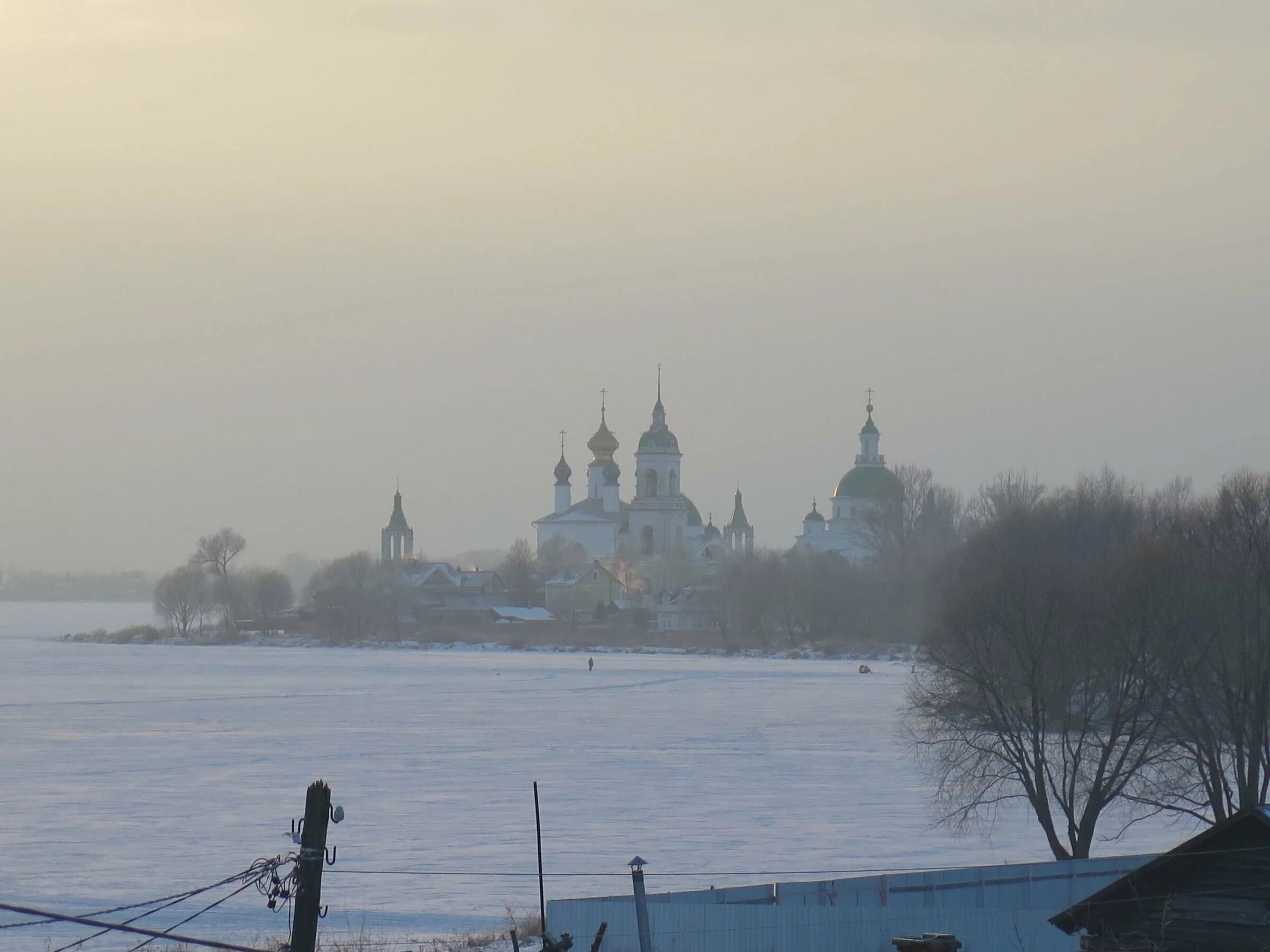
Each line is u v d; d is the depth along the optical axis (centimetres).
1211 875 4350
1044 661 8012
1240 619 8219
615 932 5303
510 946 5691
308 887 2806
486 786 10494
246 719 15738
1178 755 8425
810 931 5356
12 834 8406
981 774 8219
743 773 11206
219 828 8631
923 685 12112
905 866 7588
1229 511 9662
